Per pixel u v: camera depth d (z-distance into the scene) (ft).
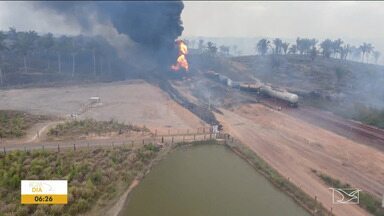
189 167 158.10
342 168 153.48
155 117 248.73
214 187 134.62
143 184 136.15
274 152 176.86
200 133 212.23
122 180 136.15
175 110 275.80
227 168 157.89
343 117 253.44
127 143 180.24
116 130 202.49
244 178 145.69
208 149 189.06
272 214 112.68
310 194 126.11
